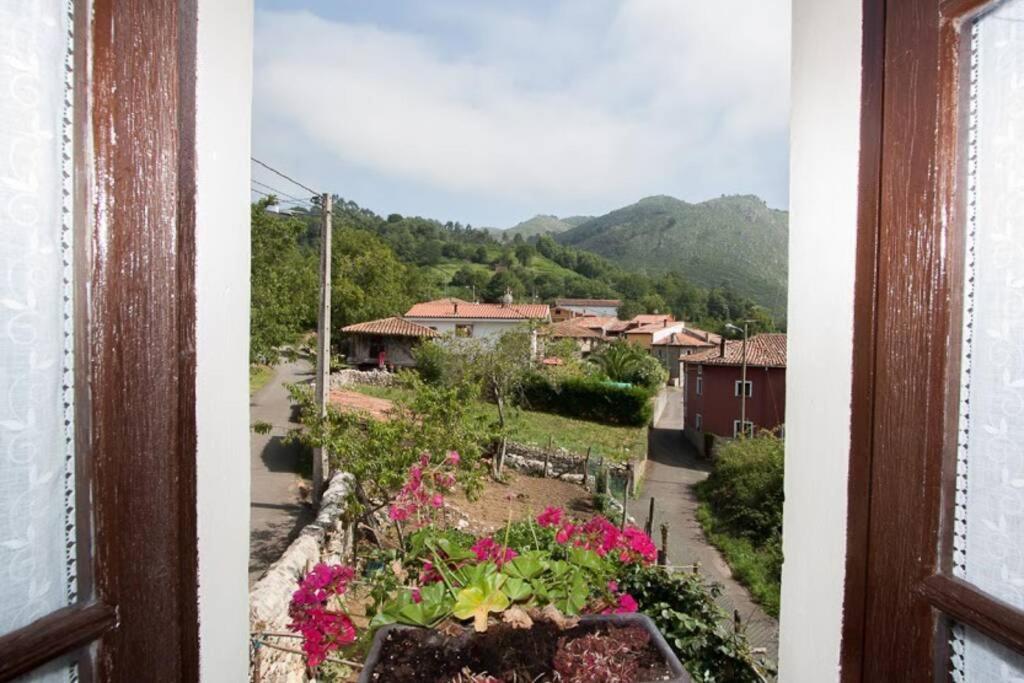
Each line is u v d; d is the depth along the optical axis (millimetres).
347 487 7891
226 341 1037
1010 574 769
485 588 1729
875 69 965
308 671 4273
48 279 731
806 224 1197
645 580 4230
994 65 810
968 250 832
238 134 1060
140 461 804
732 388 22688
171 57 835
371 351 30844
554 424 22391
